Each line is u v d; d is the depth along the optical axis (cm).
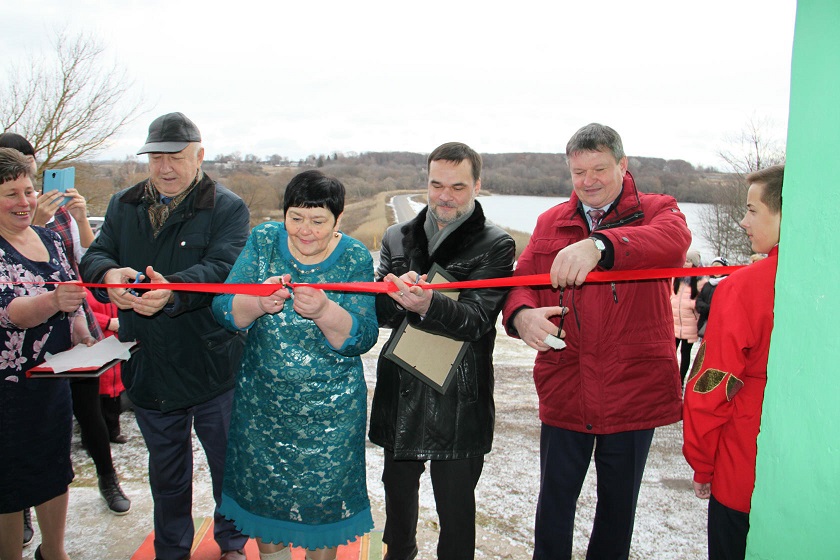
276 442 212
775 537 134
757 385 183
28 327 225
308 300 195
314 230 205
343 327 204
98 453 312
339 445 214
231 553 270
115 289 235
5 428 225
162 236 260
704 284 607
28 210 231
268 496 213
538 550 249
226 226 263
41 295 222
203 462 385
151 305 229
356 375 221
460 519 235
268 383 212
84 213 362
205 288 210
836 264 116
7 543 236
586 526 318
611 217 233
